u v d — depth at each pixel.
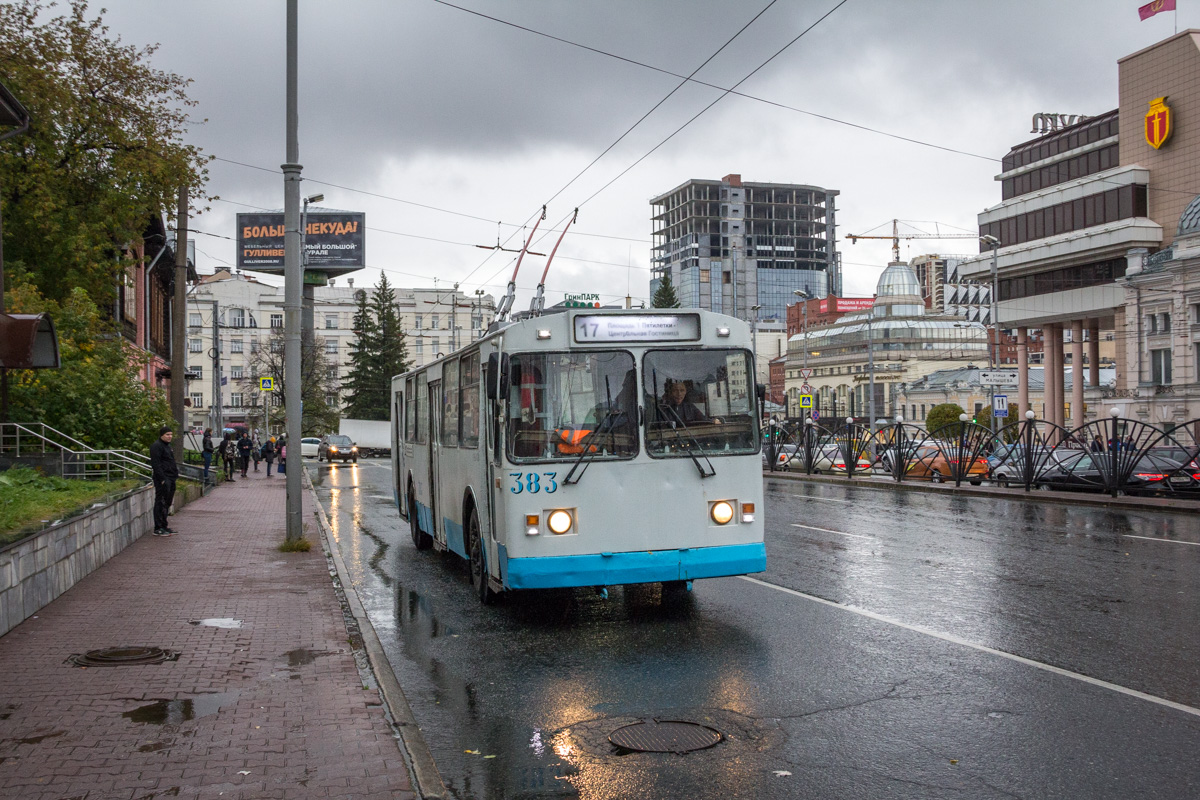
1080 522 18.56
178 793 4.86
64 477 17.41
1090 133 69.12
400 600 11.10
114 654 7.91
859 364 132.50
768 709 6.42
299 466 15.09
